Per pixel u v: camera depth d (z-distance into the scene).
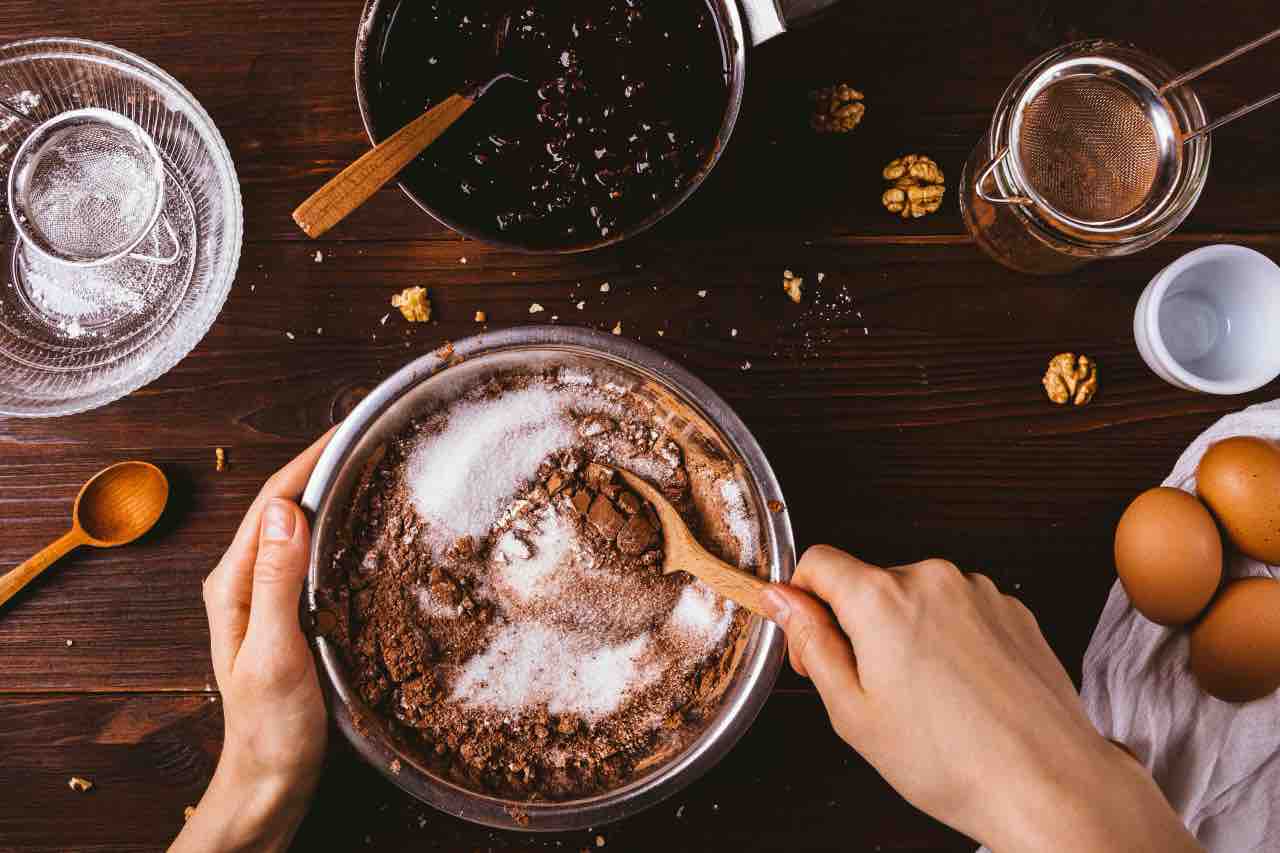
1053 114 0.63
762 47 0.67
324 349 0.67
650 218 0.60
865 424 0.67
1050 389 0.67
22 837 0.66
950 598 0.52
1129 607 0.66
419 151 0.59
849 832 0.67
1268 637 0.61
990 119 0.67
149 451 0.66
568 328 0.60
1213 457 0.63
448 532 0.63
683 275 0.67
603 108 0.62
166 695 0.66
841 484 0.67
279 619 0.59
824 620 0.54
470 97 0.60
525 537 0.63
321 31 0.66
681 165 0.62
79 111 0.66
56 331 0.67
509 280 0.67
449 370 0.60
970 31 0.67
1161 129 0.62
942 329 0.67
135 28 0.66
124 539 0.66
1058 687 0.52
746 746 0.67
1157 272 0.67
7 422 0.66
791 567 0.60
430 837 0.66
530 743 0.63
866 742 0.52
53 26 0.66
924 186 0.66
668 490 0.64
